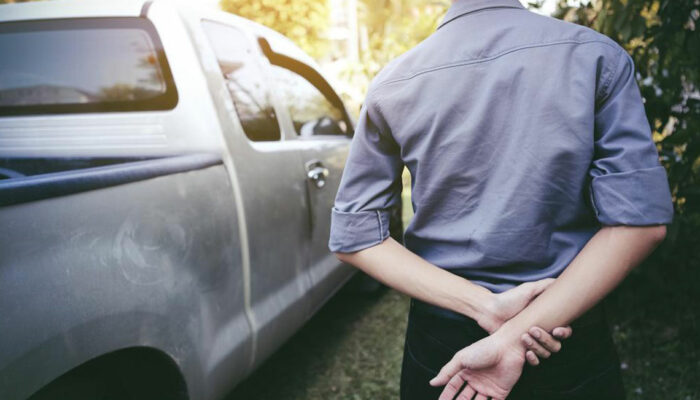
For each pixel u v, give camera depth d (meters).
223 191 1.71
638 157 0.78
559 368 0.90
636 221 0.77
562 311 0.82
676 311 2.90
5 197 0.98
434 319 0.97
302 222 2.28
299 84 2.70
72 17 2.04
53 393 1.21
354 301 3.54
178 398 1.49
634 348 2.69
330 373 2.63
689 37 2.32
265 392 2.47
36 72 2.04
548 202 0.84
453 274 0.93
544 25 0.85
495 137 0.85
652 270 2.79
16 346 0.99
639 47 2.57
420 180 0.93
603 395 0.94
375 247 0.96
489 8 0.90
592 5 2.59
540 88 0.82
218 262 1.65
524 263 0.88
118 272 1.24
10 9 2.12
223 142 1.79
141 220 1.33
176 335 1.43
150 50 1.91
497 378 0.86
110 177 1.25
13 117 2.07
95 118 1.98
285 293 2.11
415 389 1.03
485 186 0.88
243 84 2.13
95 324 1.17
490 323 0.87
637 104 0.82
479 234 0.89
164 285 1.39
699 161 2.58
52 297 1.06
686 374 2.43
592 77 0.81
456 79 0.87
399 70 0.93
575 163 0.81
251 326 1.83
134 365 1.41
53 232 1.08
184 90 1.84
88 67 2.00
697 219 2.57
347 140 3.03
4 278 0.98
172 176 1.47
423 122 0.90
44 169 2.04
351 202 0.98
